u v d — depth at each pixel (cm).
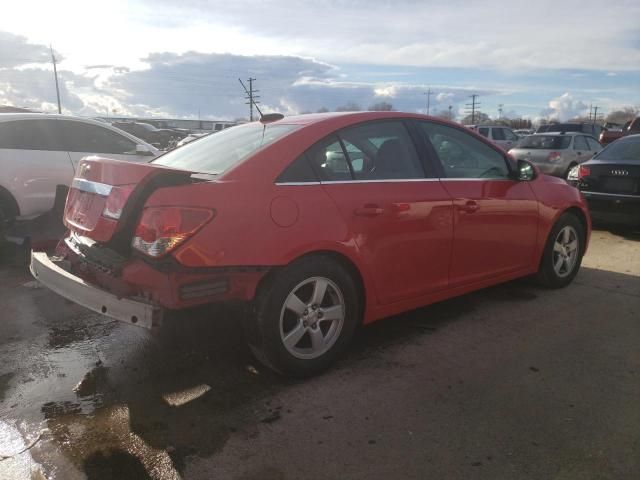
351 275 342
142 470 242
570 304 465
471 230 401
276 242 297
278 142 324
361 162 351
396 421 283
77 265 338
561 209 480
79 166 356
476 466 247
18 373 333
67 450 256
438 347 375
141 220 281
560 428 276
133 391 312
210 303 296
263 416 287
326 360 332
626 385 322
